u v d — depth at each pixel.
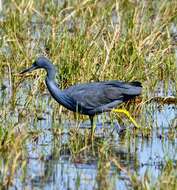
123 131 14.63
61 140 13.94
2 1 23.73
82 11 22.03
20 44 19.34
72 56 17.55
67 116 15.32
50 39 19.34
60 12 21.55
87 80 16.73
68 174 12.16
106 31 20.09
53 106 15.88
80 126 14.91
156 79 17.20
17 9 22.39
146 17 21.67
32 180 11.88
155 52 18.33
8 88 16.94
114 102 14.64
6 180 11.59
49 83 14.71
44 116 15.32
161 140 14.05
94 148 13.57
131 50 18.34
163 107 16.05
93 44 18.16
